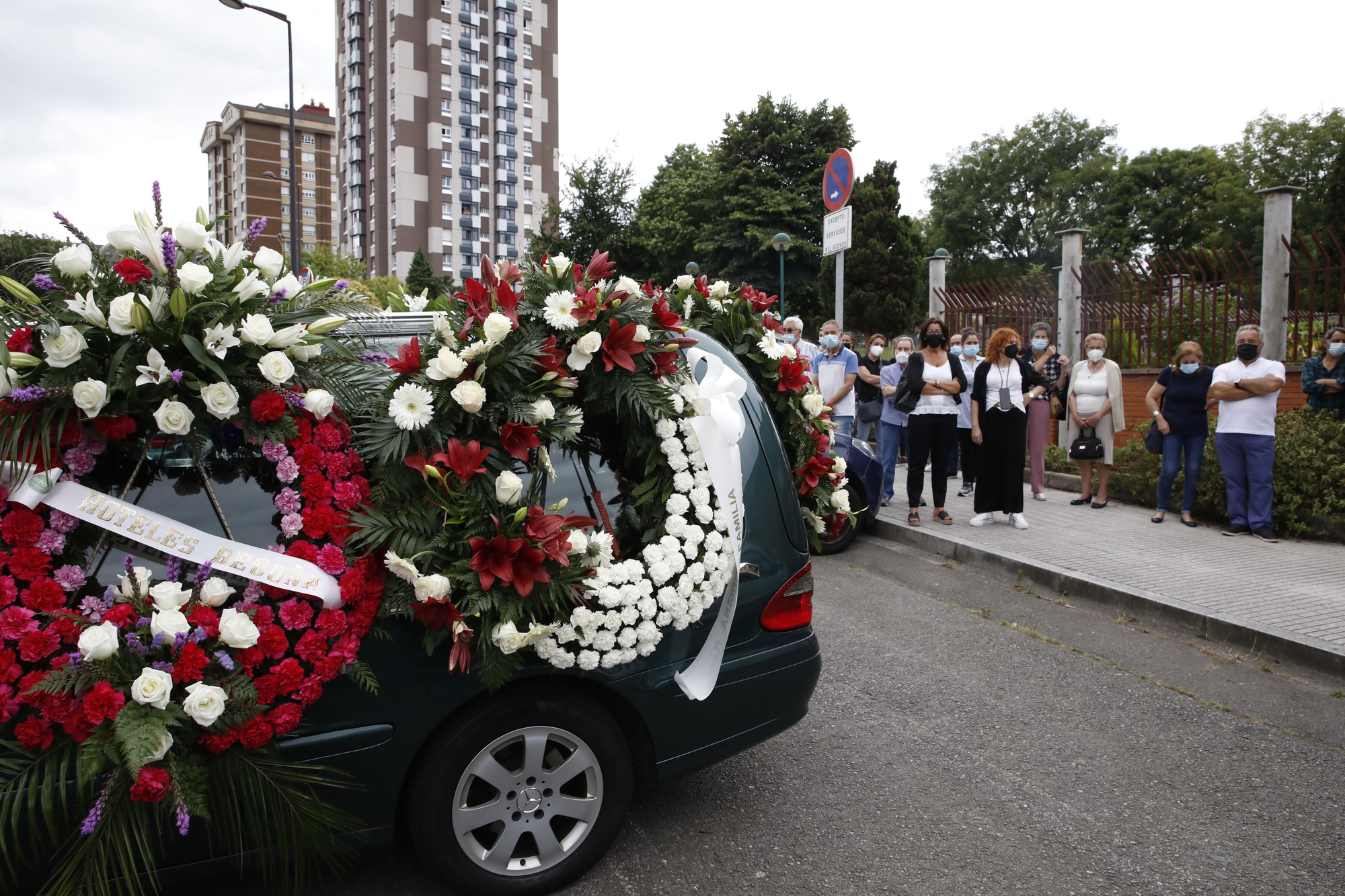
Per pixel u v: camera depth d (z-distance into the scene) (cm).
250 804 214
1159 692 438
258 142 11856
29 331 204
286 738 222
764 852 291
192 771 202
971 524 787
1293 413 812
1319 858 293
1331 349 776
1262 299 898
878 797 331
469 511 231
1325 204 1547
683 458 268
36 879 201
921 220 5841
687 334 319
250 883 262
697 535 265
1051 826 311
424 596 217
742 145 3800
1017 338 761
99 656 187
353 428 235
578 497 261
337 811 228
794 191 3722
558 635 244
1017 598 600
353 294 262
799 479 347
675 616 263
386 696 233
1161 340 1010
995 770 354
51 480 196
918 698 427
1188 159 4697
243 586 213
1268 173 4156
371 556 226
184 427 202
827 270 2952
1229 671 466
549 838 259
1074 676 457
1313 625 498
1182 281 989
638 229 3231
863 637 516
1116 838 304
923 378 774
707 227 3775
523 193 9644
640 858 285
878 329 2906
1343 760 366
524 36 9550
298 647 214
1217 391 741
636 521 269
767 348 347
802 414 357
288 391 222
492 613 232
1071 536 740
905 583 642
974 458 902
